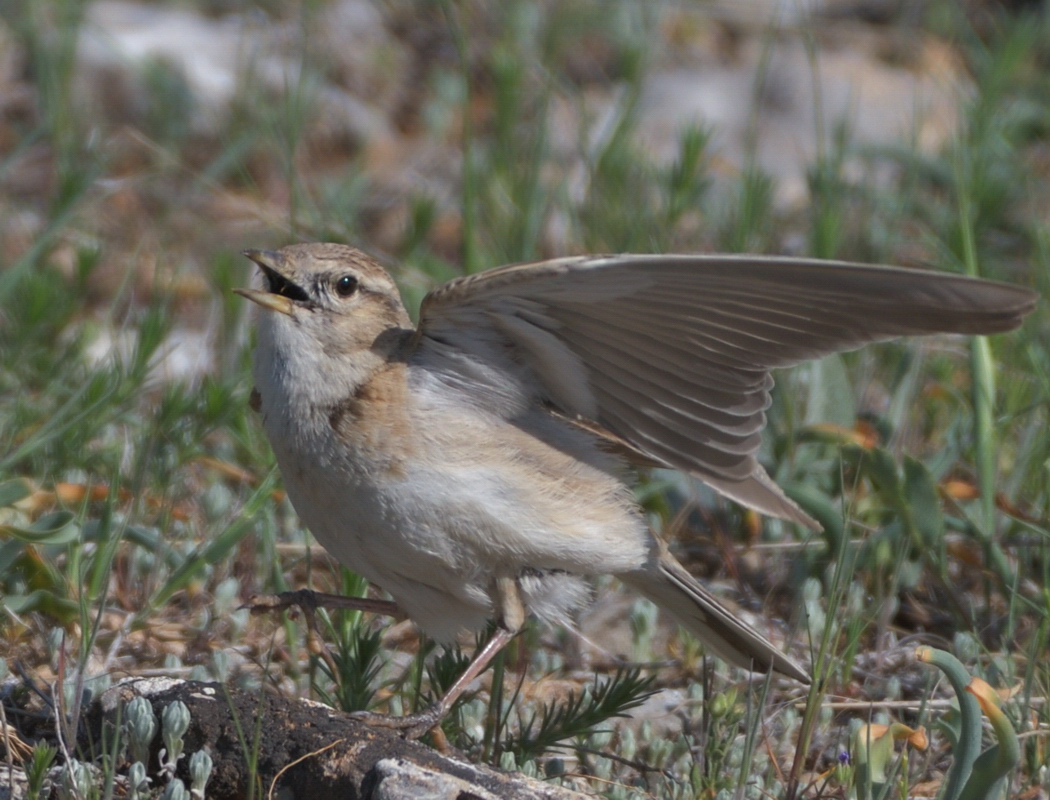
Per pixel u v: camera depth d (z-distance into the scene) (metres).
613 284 7.64
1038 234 14.41
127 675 9.02
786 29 21.30
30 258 12.55
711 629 9.31
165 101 17.55
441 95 19.14
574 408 8.60
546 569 8.59
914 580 10.82
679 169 15.17
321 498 8.38
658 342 8.16
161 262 14.15
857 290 7.33
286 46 18.75
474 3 20.47
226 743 7.48
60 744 7.44
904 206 15.80
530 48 19.75
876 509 11.27
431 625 8.68
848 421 12.08
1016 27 18.86
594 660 10.30
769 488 8.91
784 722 9.05
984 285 6.85
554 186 16.14
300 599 8.79
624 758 8.81
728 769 8.48
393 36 20.34
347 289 8.40
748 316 7.85
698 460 8.59
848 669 9.27
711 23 21.45
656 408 8.48
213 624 9.80
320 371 8.33
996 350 12.80
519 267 7.69
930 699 9.38
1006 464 11.98
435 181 17.66
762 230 15.39
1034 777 8.45
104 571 9.61
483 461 8.31
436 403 8.32
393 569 8.45
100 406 10.78
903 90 19.73
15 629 9.48
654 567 9.08
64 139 16.33
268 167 17.28
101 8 19.39
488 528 8.31
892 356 13.52
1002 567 10.57
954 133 17.80
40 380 12.27
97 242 14.84
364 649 8.65
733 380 8.23
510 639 8.48
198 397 11.39
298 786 7.31
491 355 8.39
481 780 7.28
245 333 13.13
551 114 18.34
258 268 9.07
